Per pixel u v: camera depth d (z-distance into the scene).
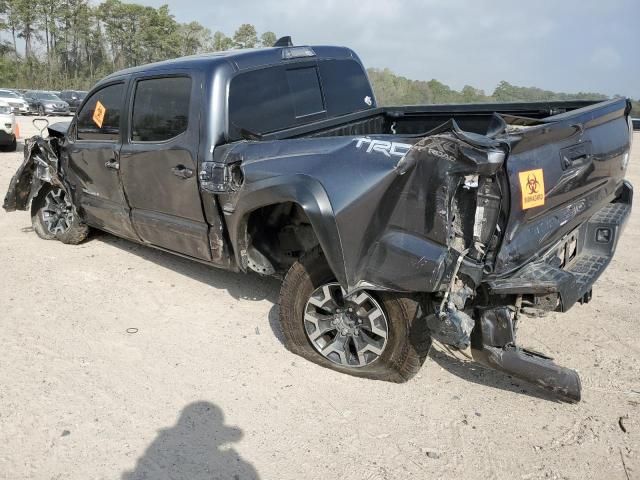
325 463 2.81
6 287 4.93
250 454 2.88
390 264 2.99
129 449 2.90
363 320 3.37
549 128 2.86
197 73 4.09
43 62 80.88
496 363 3.08
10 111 14.23
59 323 4.26
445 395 3.36
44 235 6.30
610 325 4.21
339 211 3.05
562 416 3.17
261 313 4.45
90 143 5.14
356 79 5.45
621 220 3.79
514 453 2.87
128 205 4.90
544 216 3.05
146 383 3.48
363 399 3.32
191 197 4.14
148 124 4.48
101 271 5.35
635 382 3.48
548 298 2.91
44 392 3.36
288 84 4.61
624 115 3.86
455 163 2.71
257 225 3.83
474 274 2.82
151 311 4.49
